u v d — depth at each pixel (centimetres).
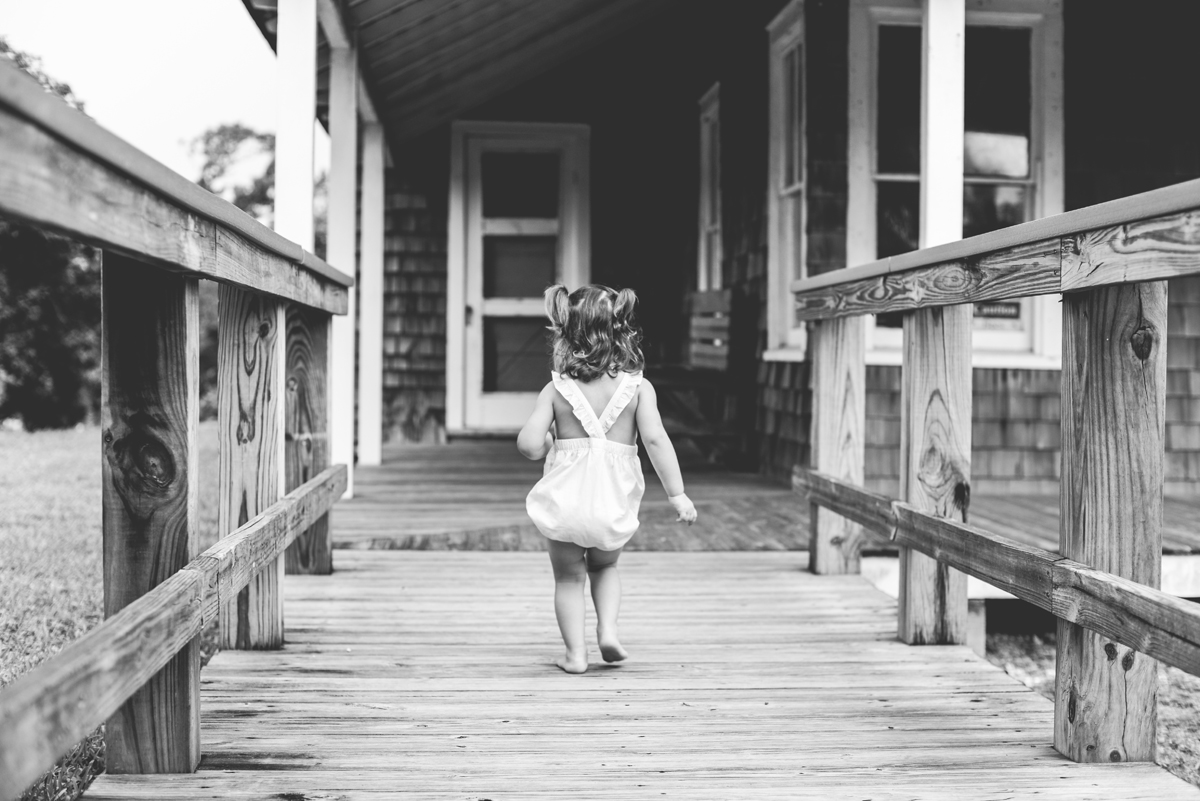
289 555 389
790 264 619
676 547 447
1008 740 230
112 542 188
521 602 352
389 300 859
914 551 308
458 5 568
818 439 403
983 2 560
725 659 292
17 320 1448
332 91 545
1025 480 576
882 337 563
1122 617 193
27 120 114
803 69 586
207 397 1797
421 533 461
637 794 198
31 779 121
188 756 205
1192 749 324
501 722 238
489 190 870
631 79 863
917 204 558
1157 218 178
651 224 869
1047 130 564
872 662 291
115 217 141
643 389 276
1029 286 226
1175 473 585
